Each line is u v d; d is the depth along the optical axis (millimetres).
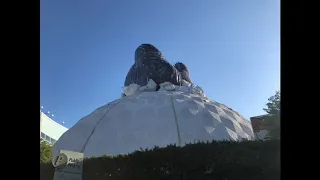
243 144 17969
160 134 25953
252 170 17094
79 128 28297
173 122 27031
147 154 19000
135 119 27391
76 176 18188
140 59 37656
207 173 18062
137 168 18828
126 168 18953
